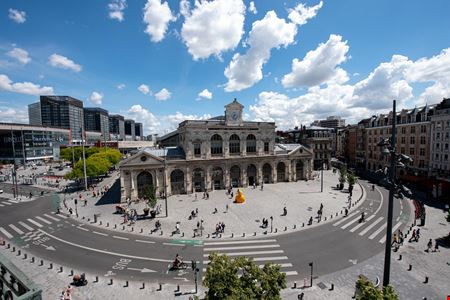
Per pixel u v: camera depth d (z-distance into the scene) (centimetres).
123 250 3006
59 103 19588
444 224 3778
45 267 2612
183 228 3678
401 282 2316
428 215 4212
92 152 10188
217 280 1382
